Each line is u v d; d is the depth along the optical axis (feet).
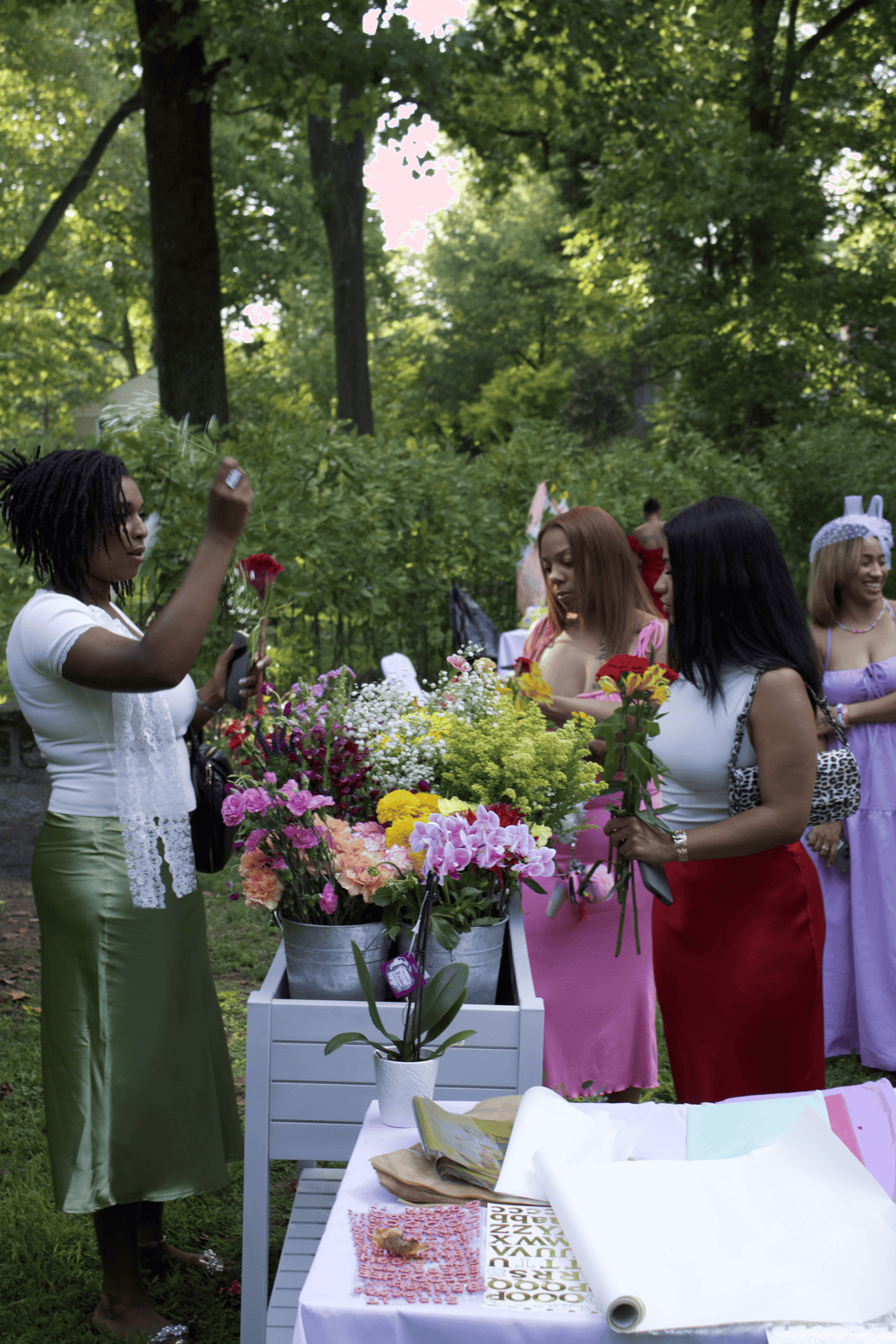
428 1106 5.43
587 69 34.58
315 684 7.86
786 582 7.53
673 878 7.90
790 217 53.57
